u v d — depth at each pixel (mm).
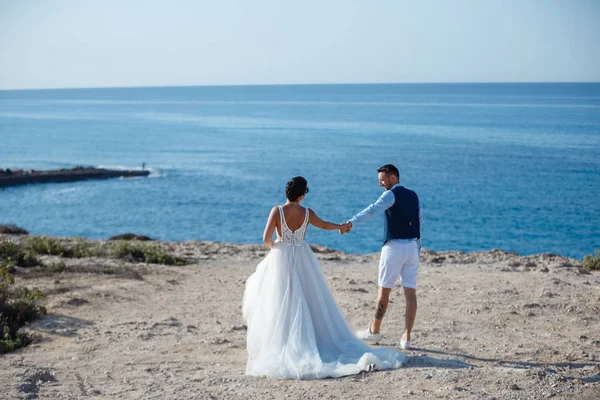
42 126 183500
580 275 12812
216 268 14039
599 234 40062
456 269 13875
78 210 52969
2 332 7543
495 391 5250
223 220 47438
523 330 8062
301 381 5805
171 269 13375
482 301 9812
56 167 86562
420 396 5207
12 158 98812
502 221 44594
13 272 11531
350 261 15727
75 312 8992
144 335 7812
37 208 54344
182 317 8961
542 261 15234
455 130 143000
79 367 6480
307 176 71875
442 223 44000
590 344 7348
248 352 6570
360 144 112062
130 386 5770
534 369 5820
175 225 45781
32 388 5711
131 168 81875
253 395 5383
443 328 8125
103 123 196375
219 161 89500
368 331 7375
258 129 157625
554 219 45219
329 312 6688
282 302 6414
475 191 58969
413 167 78000
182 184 67875
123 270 12414
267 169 79375
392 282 7082
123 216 49906
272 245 6668
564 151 94938
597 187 60656
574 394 5172
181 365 6543
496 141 114062
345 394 5340
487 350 7055
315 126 165500
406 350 7031
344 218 46656
